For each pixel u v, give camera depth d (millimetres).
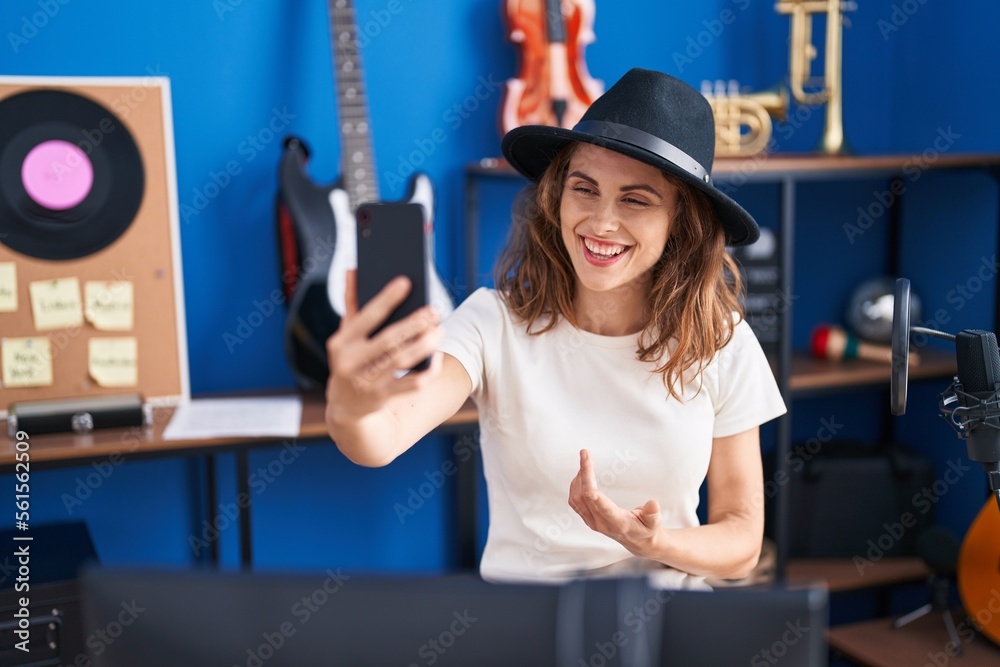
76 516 2203
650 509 1140
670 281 1394
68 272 2057
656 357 1406
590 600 576
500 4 2314
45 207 2023
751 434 1487
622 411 1417
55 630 1784
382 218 883
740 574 1406
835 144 2352
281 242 2152
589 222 1314
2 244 2014
